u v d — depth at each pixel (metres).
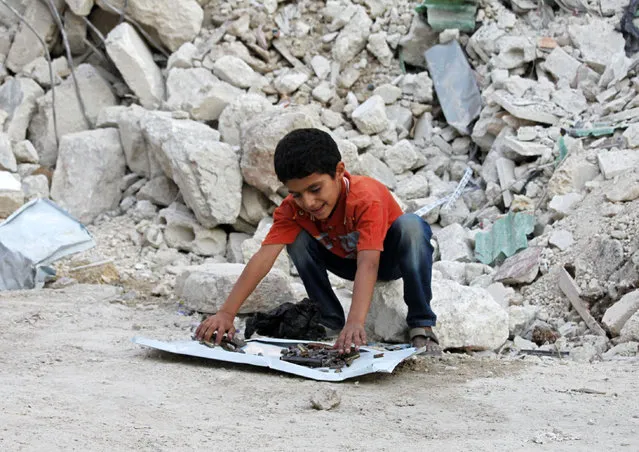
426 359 4.68
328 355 4.34
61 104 8.95
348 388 4.02
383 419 3.51
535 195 7.40
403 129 8.63
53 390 3.75
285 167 4.07
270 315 5.06
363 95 8.91
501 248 6.78
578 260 6.09
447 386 4.12
